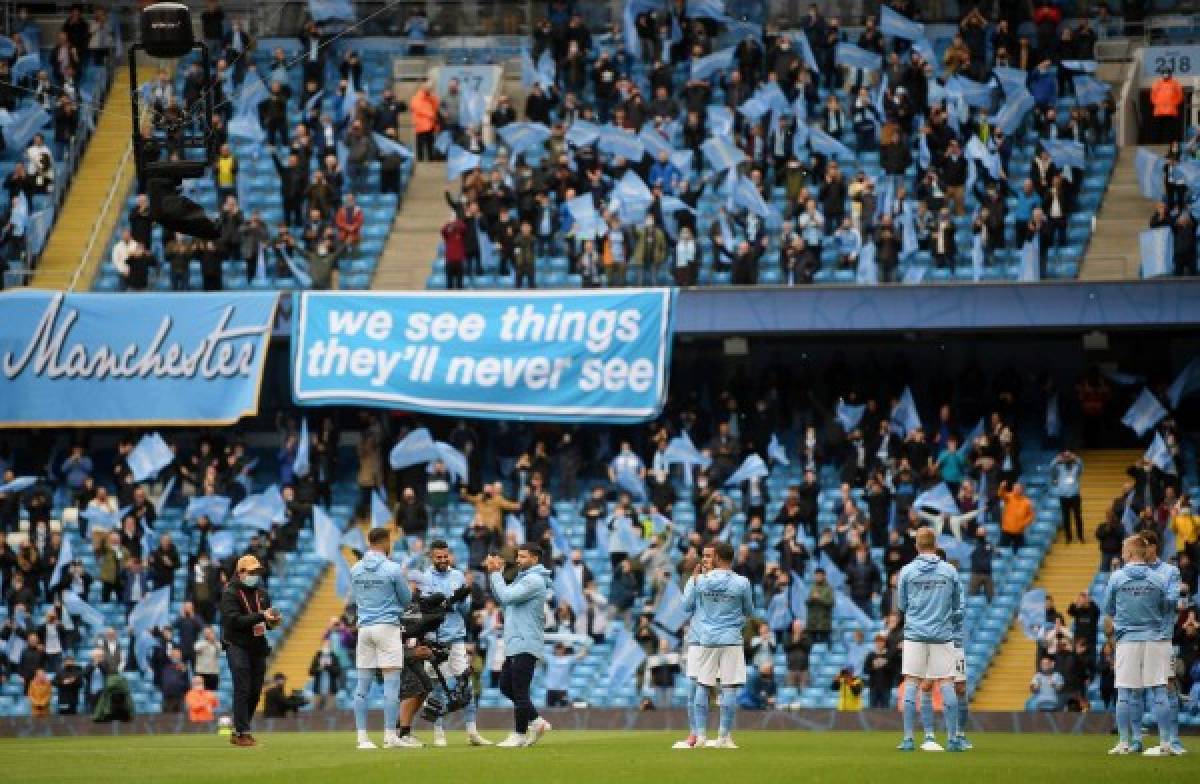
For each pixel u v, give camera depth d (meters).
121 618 141.75
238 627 83.69
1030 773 64.19
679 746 79.94
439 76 178.00
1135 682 76.25
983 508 140.12
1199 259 151.75
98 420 150.12
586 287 152.00
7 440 159.75
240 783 62.25
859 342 158.62
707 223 162.62
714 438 149.50
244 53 172.38
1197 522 131.38
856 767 66.62
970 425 148.88
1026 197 153.50
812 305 146.62
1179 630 121.88
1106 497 146.38
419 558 132.62
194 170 84.44
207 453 148.38
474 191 156.62
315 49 169.62
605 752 75.69
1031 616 126.69
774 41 167.00
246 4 186.38
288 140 172.38
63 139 175.38
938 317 145.25
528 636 80.38
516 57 182.38
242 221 158.88
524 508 138.62
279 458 151.75
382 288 161.25
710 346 160.00
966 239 157.00
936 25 178.00
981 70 167.38
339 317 150.25
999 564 138.50
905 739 79.12
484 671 132.38
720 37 178.50
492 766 66.81
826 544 134.50
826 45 169.50
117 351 150.75
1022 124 167.00
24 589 139.12
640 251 152.38
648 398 145.25
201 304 151.38
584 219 152.00
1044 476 148.00
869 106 164.88
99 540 142.50
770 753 75.50
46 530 143.62
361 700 80.81
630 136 157.25
